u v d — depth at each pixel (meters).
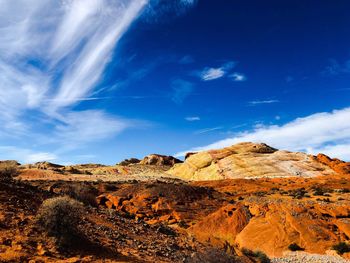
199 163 115.31
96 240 17.00
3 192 19.20
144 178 101.75
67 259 13.80
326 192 54.31
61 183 66.94
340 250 31.41
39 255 13.48
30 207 18.38
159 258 17.31
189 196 59.69
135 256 16.47
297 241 34.47
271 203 43.75
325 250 32.53
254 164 102.12
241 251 25.47
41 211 16.09
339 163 100.75
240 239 38.25
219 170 103.75
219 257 16.48
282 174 93.00
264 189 67.94
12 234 14.52
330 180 73.44
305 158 106.00
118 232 19.95
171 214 52.28
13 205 17.77
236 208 45.75
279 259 31.48
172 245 20.64
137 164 152.25
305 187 65.69
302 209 39.69
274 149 121.44
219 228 42.81
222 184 80.75
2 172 26.06
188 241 23.14
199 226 44.19
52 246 14.55
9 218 15.88
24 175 88.88
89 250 15.51
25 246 13.81
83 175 103.38
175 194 58.91
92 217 21.53
